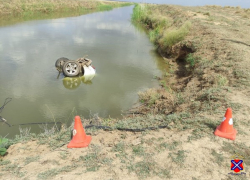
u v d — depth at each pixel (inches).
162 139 165.2
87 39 632.4
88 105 272.5
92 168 134.9
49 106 265.3
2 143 160.2
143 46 593.9
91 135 175.3
